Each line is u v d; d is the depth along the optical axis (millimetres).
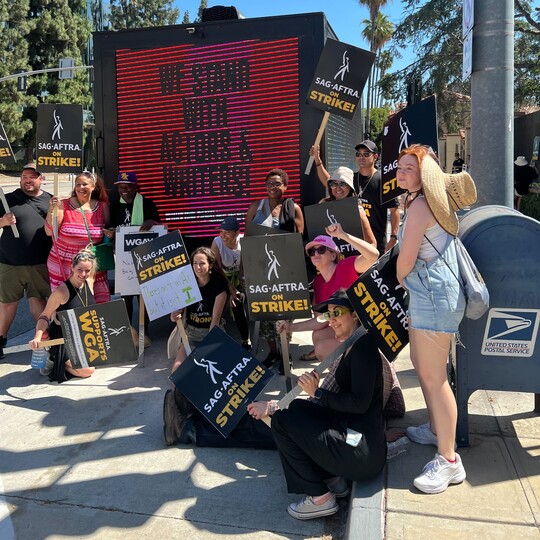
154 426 4172
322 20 5547
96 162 6238
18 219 5684
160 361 5555
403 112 4152
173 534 2977
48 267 5676
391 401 3719
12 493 3375
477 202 4391
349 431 2953
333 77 5121
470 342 3289
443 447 3010
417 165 2838
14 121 38625
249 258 3992
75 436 4059
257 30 5688
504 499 2895
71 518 3127
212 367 3775
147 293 4809
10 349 5344
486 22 4184
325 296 4441
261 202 5539
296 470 3010
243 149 5859
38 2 40188
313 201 5746
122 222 5918
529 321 3201
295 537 2939
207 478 3480
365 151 5625
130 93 6090
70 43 42125
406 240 2826
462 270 2906
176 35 5883
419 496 2938
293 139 5727
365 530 2695
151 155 6102
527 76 21609
